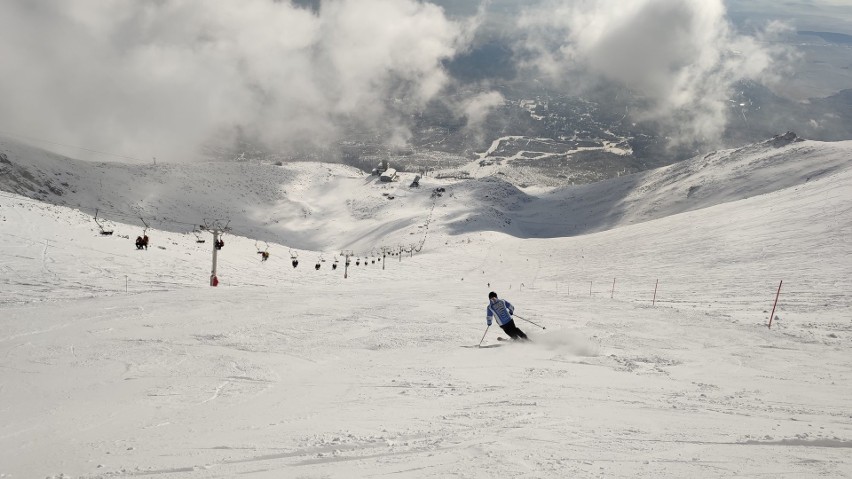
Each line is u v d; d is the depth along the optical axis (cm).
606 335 1655
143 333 1562
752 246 5238
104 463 562
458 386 960
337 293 2859
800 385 1023
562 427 652
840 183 6738
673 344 1527
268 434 662
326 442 610
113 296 2456
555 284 4988
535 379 1016
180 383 1014
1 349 1330
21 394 930
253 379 1051
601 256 6875
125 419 770
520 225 19538
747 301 3148
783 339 1644
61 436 684
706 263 5034
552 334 1634
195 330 1617
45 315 1866
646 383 993
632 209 19438
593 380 1012
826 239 4875
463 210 19338
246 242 6650
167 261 4109
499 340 1544
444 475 476
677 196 18800
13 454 608
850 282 3497
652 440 591
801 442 584
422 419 719
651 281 4591
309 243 19850
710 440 591
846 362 1306
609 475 463
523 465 497
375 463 521
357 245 17200
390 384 991
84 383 1013
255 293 2678
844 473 468
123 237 4675
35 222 4319
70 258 3588
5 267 3167
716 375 1111
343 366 1181
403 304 2417
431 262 8069
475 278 6131
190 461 559
